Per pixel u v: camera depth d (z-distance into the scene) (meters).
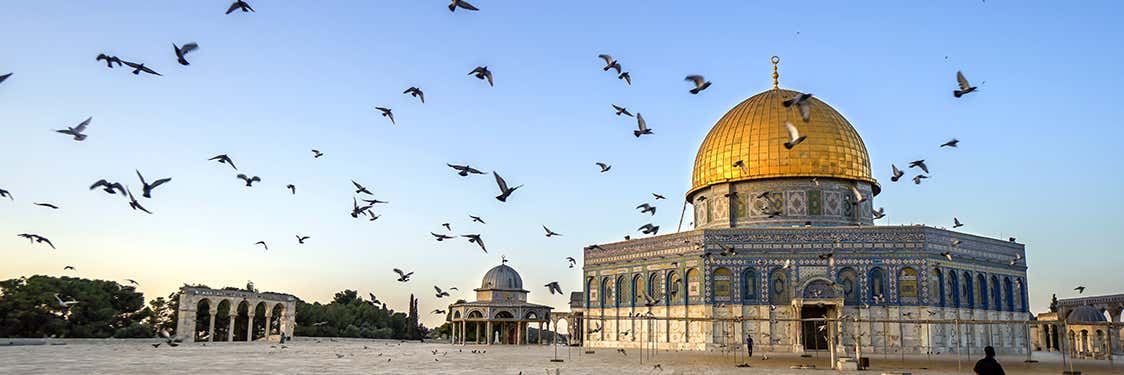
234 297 105.75
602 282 81.12
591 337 81.25
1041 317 100.81
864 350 67.38
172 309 116.25
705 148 81.44
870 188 79.44
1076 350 67.94
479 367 46.94
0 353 60.84
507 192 25.11
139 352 64.75
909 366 48.44
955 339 68.56
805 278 69.19
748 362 51.81
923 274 68.19
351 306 149.62
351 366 47.69
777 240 70.44
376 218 39.25
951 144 34.06
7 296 93.62
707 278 70.56
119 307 109.25
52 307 95.12
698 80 27.31
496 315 109.44
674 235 74.38
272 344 93.56
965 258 71.44
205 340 112.19
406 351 73.12
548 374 40.72
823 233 70.06
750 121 78.56
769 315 68.62
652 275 76.19
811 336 69.25
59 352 63.38
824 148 75.94
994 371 22.12
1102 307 93.56
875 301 68.31
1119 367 51.62
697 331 70.62
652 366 47.66
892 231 69.38
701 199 82.00
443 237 36.22
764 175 76.06
